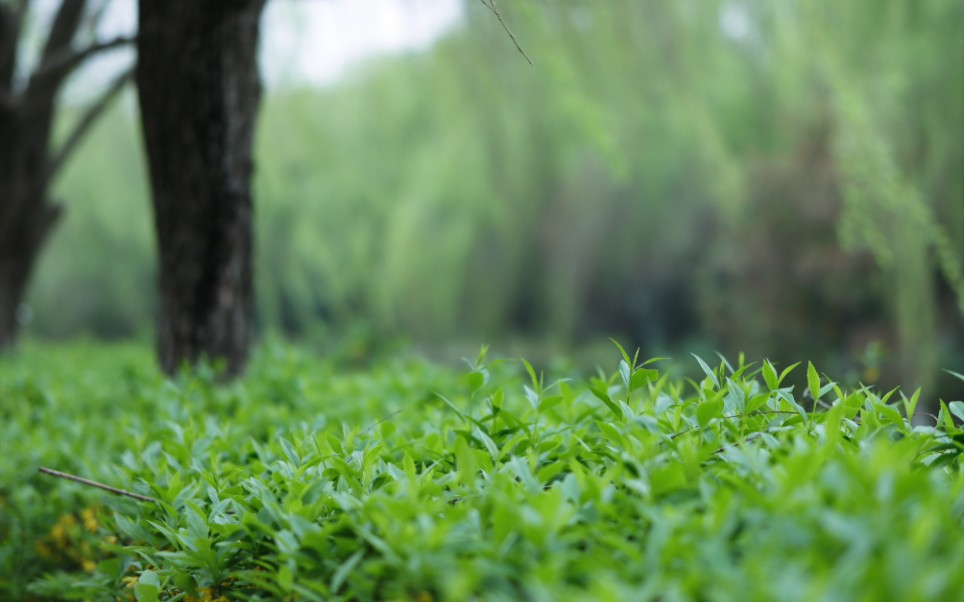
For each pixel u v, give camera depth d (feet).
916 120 36.96
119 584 7.30
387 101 48.44
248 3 14.24
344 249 63.57
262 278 62.03
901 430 6.17
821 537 3.79
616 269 72.95
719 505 4.10
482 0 7.64
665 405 6.82
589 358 70.64
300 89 40.11
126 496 7.91
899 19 35.17
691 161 57.67
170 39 14.12
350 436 6.96
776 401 6.40
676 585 3.61
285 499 5.75
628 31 30.73
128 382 14.85
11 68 28.35
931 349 37.09
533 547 4.27
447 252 67.26
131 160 56.70
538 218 68.74
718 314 56.90
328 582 5.11
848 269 47.50
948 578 3.29
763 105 47.73
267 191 45.98
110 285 72.84
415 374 15.26
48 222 31.30
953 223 37.11
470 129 49.49
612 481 5.36
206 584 5.97
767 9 39.29
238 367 15.31
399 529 4.56
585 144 53.01
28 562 10.53
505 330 73.97
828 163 47.37
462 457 5.25
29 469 10.47
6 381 16.06
